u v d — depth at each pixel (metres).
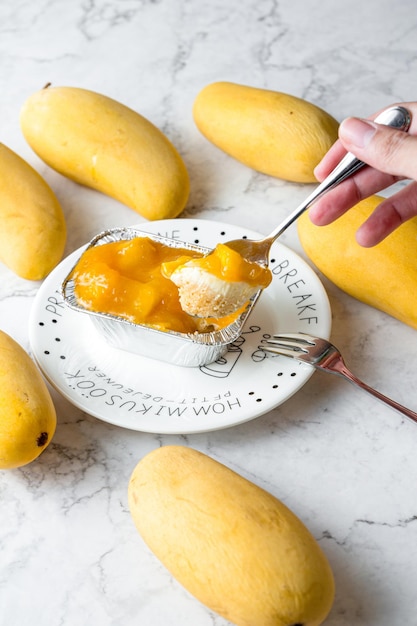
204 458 0.65
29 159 0.98
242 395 0.75
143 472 0.65
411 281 0.78
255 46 1.10
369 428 0.75
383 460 0.73
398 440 0.74
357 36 1.11
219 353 0.77
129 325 0.74
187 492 0.63
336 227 0.81
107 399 0.74
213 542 0.60
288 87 1.04
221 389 0.75
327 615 0.65
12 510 0.71
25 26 1.15
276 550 0.60
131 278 0.76
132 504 0.64
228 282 0.71
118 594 0.67
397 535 0.69
